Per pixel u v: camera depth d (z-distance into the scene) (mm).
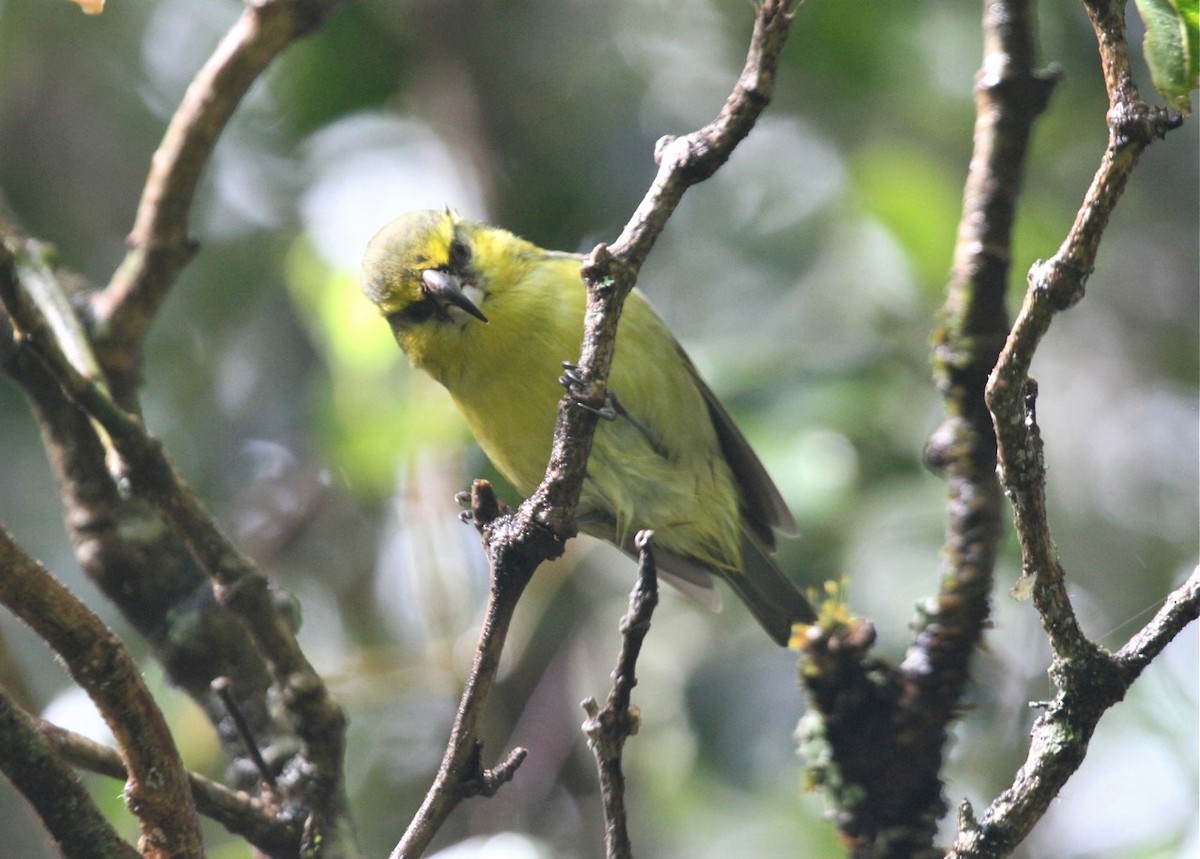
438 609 10086
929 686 5387
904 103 11578
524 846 9375
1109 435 12719
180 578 6402
